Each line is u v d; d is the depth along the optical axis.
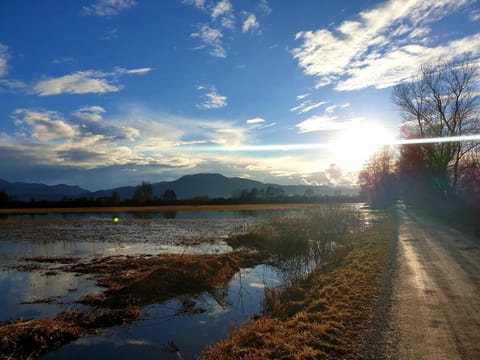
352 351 5.80
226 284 13.31
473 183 34.91
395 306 7.90
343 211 36.03
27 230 36.41
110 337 8.46
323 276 11.80
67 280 14.28
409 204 55.53
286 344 6.21
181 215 62.00
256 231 26.62
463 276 10.48
